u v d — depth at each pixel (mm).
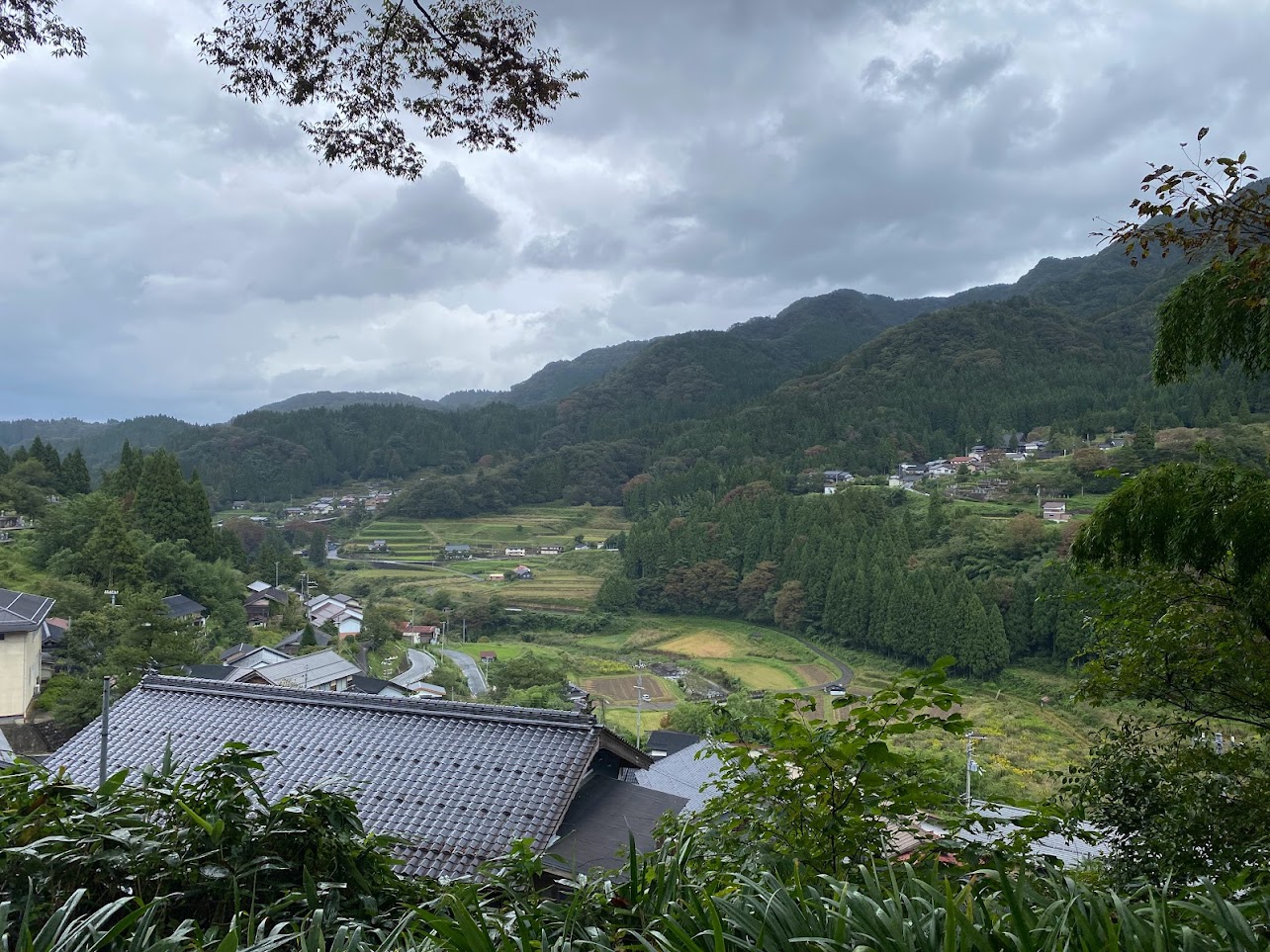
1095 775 4742
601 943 1816
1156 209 3201
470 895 2160
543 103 4930
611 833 7375
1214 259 3404
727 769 3240
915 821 3035
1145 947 1469
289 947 2186
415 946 1756
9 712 24188
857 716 2869
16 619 24562
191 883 2455
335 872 2668
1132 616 4816
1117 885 3049
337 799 2771
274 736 8469
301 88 4734
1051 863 2492
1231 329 3896
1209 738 4664
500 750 8023
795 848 2760
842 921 1539
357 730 8469
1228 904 1522
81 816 2455
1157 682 4781
